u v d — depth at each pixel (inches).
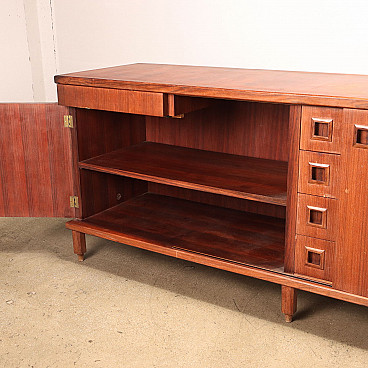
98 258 104.7
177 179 89.8
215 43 119.1
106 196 107.9
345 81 84.4
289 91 74.4
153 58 128.6
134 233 97.0
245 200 106.3
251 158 101.2
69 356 76.1
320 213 75.5
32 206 104.5
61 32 141.9
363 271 73.4
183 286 94.0
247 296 90.7
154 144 111.7
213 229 98.4
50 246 110.1
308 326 82.0
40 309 87.6
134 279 96.6
